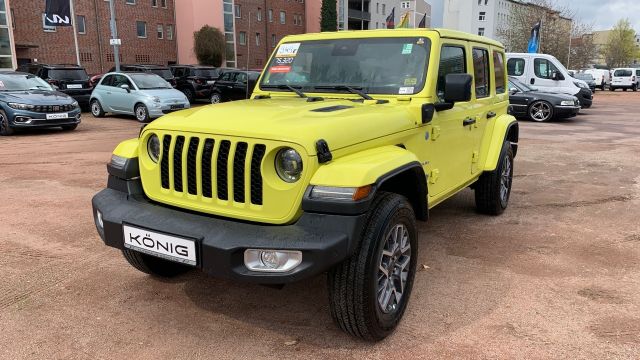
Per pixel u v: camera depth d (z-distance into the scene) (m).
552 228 5.46
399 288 3.32
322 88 4.14
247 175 2.86
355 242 2.72
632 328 3.36
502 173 5.65
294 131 2.80
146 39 42.03
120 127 14.34
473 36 4.83
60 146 10.67
